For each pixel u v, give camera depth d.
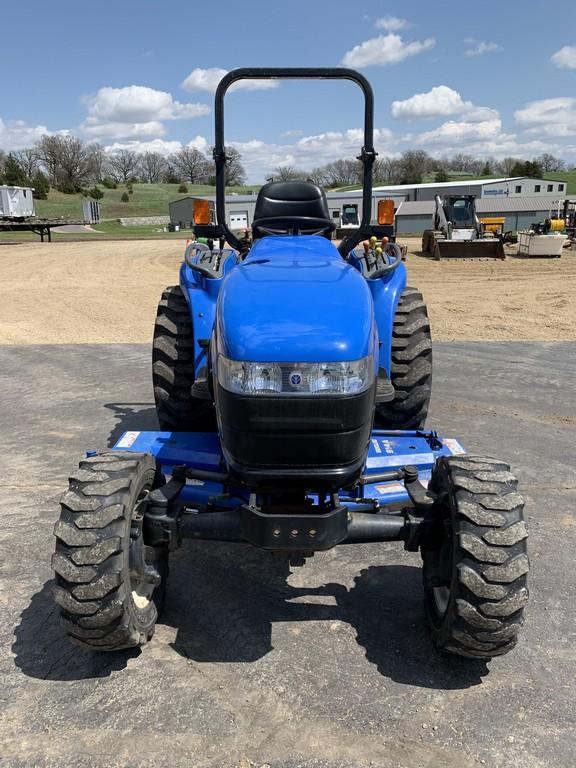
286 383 2.42
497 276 18.42
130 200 93.00
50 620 2.97
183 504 2.84
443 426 5.39
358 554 3.57
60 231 53.12
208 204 4.27
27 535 3.72
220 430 2.70
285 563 3.48
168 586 3.26
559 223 23.45
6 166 89.69
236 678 2.62
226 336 2.53
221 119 4.07
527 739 2.32
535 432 5.27
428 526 2.66
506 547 2.38
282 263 3.09
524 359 7.70
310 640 2.85
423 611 3.06
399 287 3.95
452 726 2.38
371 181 4.13
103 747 2.28
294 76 3.91
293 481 2.61
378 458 3.48
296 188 4.22
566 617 2.99
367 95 3.94
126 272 20.73
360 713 2.44
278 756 2.25
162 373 4.11
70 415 5.77
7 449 5.01
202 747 2.28
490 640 2.42
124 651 2.77
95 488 2.48
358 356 2.48
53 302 14.38
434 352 8.11
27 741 2.31
